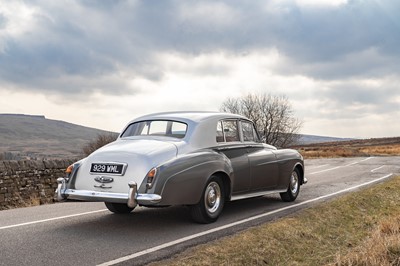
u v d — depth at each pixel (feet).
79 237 18.26
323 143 302.86
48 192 35.73
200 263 14.73
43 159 36.78
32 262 14.66
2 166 32.22
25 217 23.56
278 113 183.62
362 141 309.01
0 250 16.17
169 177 18.24
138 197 17.81
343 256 16.47
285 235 19.20
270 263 16.07
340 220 23.77
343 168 67.10
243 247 16.83
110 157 19.38
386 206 28.86
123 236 18.40
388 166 70.33
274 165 25.62
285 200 28.32
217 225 20.57
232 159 22.22
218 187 21.22
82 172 19.83
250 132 25.18
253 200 29.01
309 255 17.40
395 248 16.17
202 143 20.98
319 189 36.14
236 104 189.26
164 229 19.76
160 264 14.48
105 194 18.67
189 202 19.20
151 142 20.42
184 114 22.49
